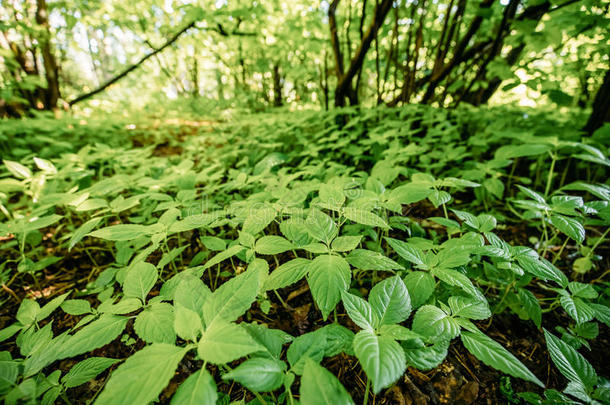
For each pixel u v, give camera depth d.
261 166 3.12
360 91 6.01
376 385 0.77
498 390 1.34
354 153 3.41
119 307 1.20
